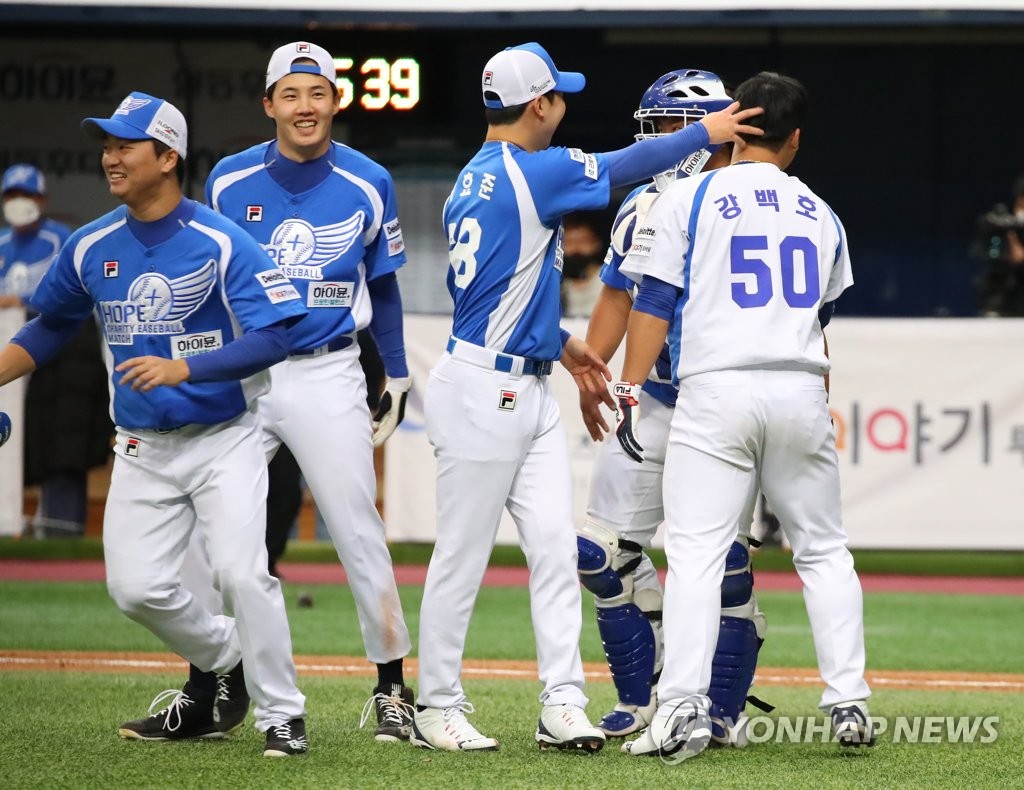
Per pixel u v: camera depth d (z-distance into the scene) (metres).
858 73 53.81
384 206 19.44
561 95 17.72
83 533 42.16
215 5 42.97
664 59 52.72
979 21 42.50
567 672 17.16
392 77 42.62
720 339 16.72
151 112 15.95
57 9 43.59
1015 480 38.75
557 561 17.23
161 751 17.06
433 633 17.34
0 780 15.19
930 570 42.94
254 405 16.88
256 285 16.14
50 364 41.75
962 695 23.64
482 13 42.41
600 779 15.46
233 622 17.72
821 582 17.19
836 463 17.23
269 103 19.00
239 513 16.39
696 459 16.80
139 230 16.23
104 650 27.02
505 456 17.12
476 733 17.27
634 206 18.91
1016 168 53.78
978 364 38.72
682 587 16.69
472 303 17.12
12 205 40.19
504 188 16.92
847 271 17.67
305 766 16.06
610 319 19.16
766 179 17.17
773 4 42.47
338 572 40.56
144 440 16.53
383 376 25.61
